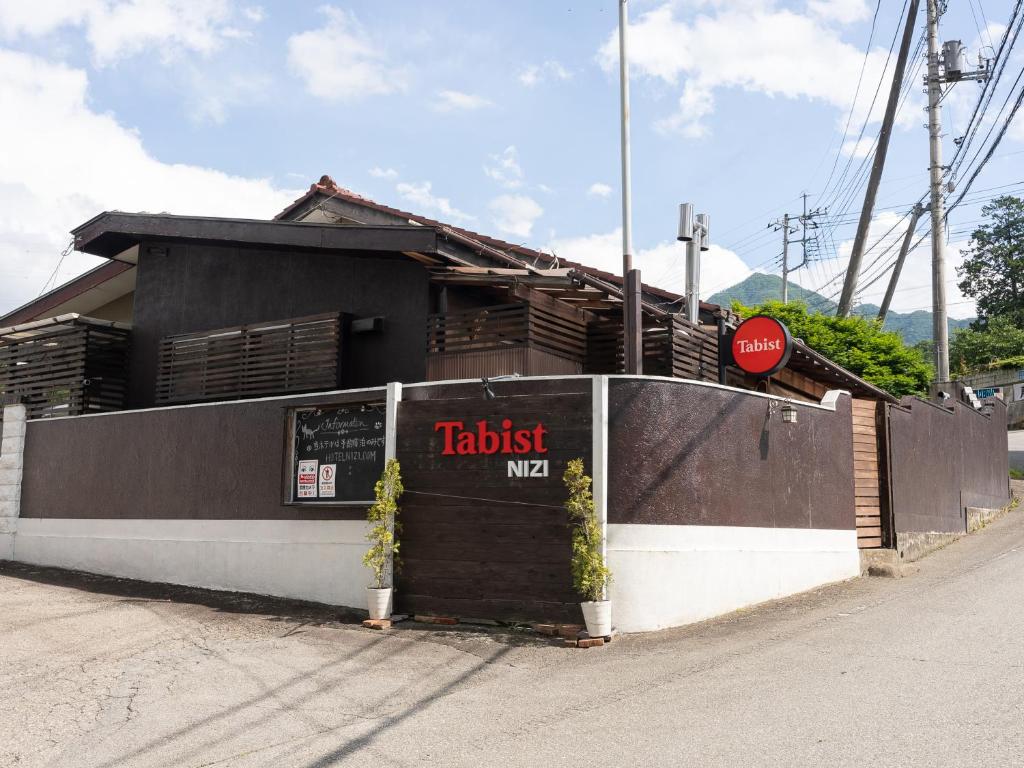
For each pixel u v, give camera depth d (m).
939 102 22.28
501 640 8.85
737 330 12.19
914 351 24.22
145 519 12.81
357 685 7.27
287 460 11.25
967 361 43.41
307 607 10.62
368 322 12.53
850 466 12.73
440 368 11.92
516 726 6.08
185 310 14.94
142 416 13.16
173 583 12.27
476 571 9.62
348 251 12.33
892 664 7.25
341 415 10.97
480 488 9.73
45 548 14.16
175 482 12.55
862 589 11.31
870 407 13.68
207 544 12.00
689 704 6.39
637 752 5.41
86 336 14.91
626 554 9.24
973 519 17.56
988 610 9.39
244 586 11.54
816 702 6.25
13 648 8.59
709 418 10.12
